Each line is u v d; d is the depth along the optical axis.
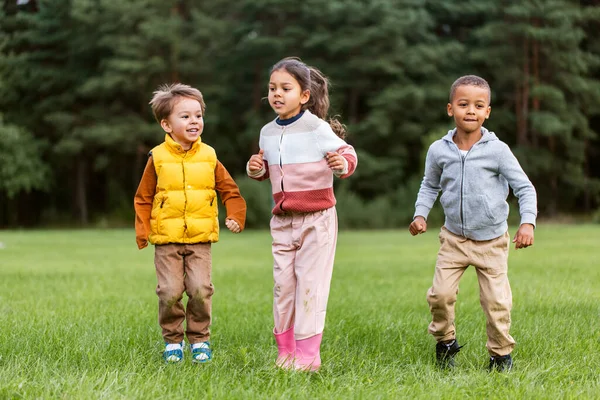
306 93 3.89
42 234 23.97
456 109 3.89
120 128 33.16
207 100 35.75
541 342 4.25
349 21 34.53
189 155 3.98
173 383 3.21
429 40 36.28
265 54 34.75
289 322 3.87
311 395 3.13
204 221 3.94
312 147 3.80
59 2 35.03
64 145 32.78
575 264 9.31
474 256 3.88
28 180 32.31
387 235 22.16
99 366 3.57
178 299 3.91
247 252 14.17
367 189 35.06
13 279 8.28
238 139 36.22
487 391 3.20
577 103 34.72
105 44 33.53
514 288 6.87
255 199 29.27
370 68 33.81
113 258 12.34
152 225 3.96
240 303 6.21
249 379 3.36
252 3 34.00
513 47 33.94
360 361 3.84
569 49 33.78
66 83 35.44
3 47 34.38
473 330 4.79
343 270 9.56
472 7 36.12
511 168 3.84
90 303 6.12
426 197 4.18
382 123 33.31
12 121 34.78
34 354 3.83
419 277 8.55
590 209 37.84
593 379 3.44
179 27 34.28
